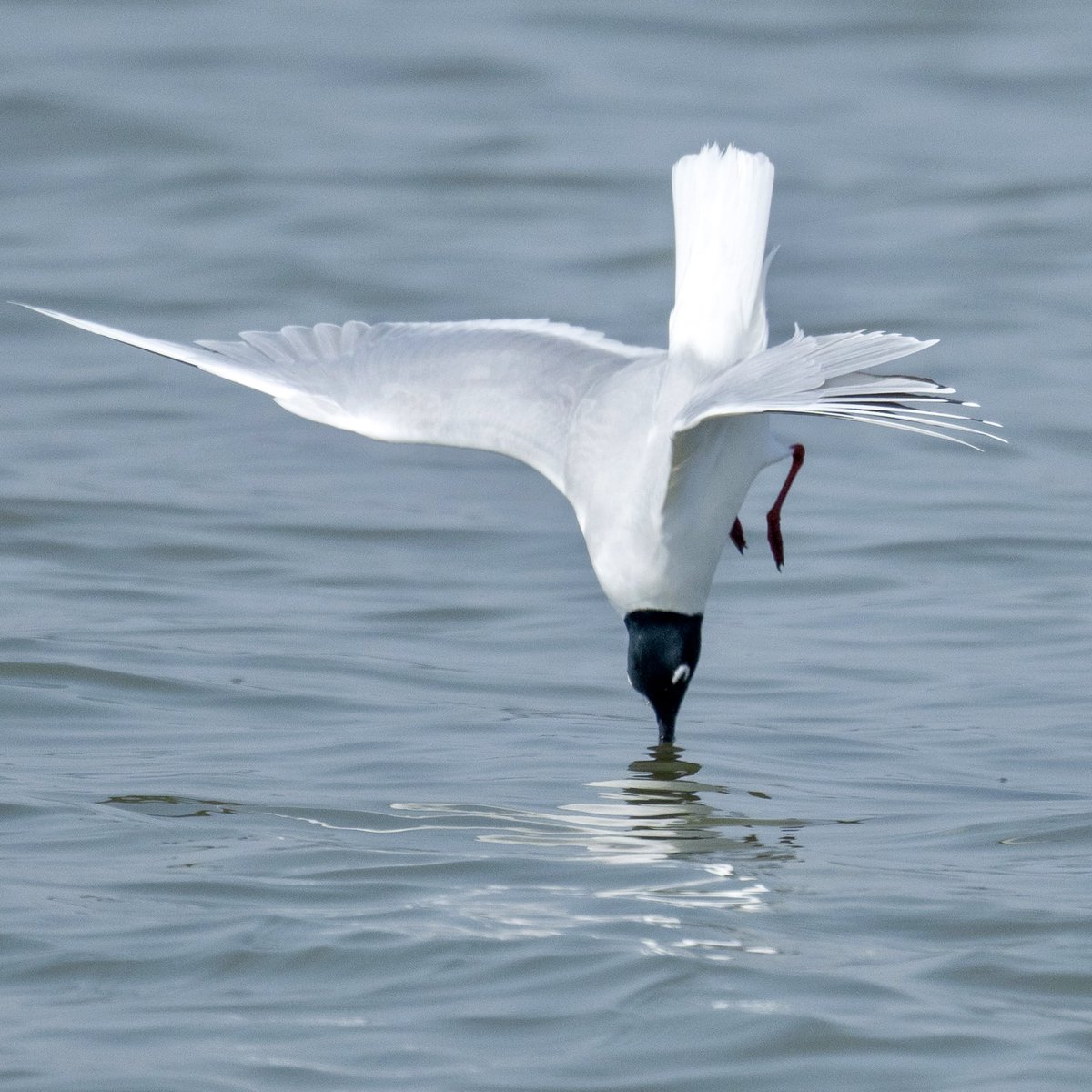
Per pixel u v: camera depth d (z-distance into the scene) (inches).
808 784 410.9
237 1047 280.7
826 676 488.4
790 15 1302.9
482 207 1005.2
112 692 470.9
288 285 882.8
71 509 620.7
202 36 1256.8
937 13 1305.4
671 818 384.2
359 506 642.8
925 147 1089.4
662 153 1079.6
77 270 905.5
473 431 407.2
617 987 299.1
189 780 407.8
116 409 741.3
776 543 448.8
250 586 564.1
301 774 414.0
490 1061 276.7
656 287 887.7
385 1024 287.9
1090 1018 289.4
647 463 381.7
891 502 636.1
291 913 329.1
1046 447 684.7
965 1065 275.3
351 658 501.7
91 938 318.0
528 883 344.8
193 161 1061.8
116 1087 269.0
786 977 302.0
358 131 1115.9
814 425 732.7
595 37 1272.1
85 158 1069.8
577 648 515.8
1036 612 533.3
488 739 441.1
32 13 1302.9
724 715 460.1
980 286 875.4
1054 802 396.8
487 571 585.0
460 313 847.7
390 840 369.4
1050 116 1144.2
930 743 438.9
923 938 319.6
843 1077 272.5
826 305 850.1
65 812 386.0
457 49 1241.4
